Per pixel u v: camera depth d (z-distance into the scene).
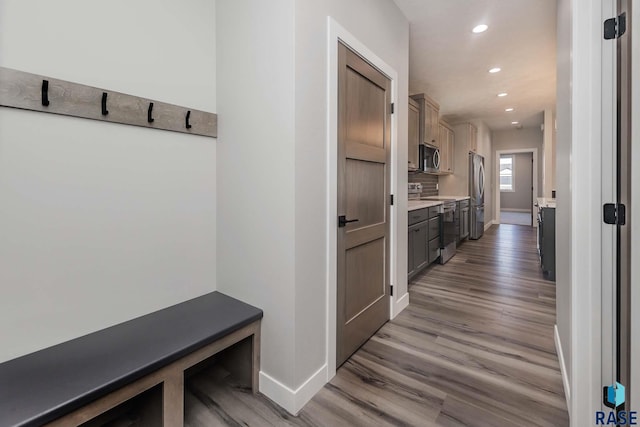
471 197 5.92
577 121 1.25
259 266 1.58
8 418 0.88
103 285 1.41
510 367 1.79
